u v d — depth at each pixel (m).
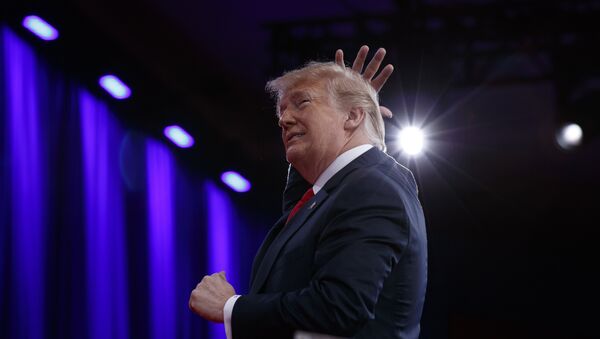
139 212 14.52
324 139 2.71
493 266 14.23
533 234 14.05
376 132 2.82
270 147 12.98
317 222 2.52
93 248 13.74
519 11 10.98
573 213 13.91
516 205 13.85
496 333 14.00
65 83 13.33
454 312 14.27
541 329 14.09
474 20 11.60
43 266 13.01
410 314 2.54
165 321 14.82
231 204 15.54
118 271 14.16
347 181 2.58
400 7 11.16
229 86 14.29
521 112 13.07
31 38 12.69
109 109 14.03
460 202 13.61
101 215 13.87
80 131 13.49
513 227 14.02
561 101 10.87
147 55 13.74
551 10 10.89
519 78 11.48
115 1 13.12
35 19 12.38
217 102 14.60
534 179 13.87
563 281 14.08
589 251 13.96
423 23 11.24
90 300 13.63
